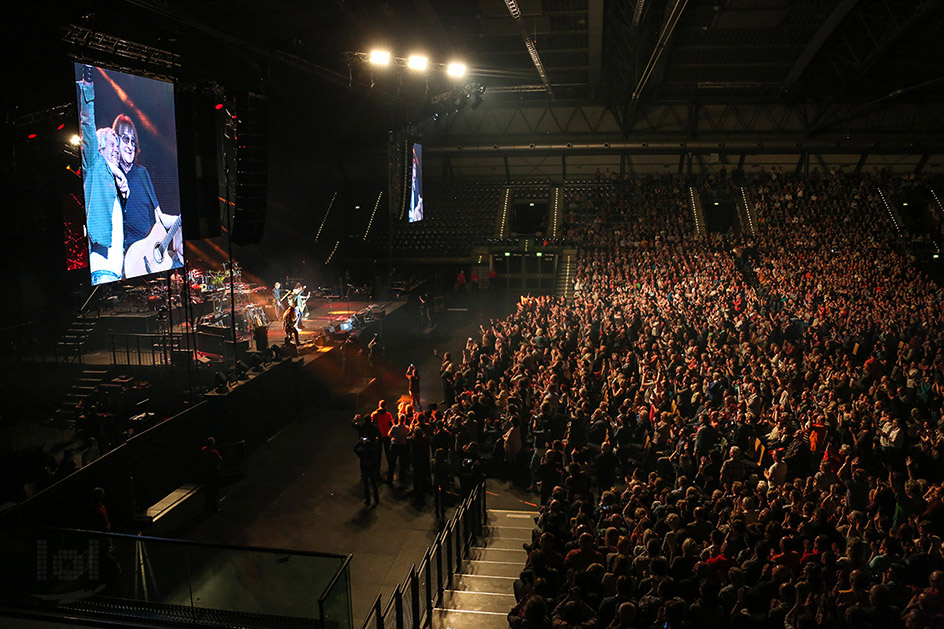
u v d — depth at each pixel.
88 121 15.72
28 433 17.36
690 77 43.88
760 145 47.31
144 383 20.28
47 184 21.38
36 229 21.91
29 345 22.05
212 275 30.31
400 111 39.91
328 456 19.05
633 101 44.28
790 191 47.22
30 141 20.17
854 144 46.41
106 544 9.23
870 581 7.99
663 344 22.12
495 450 17.98
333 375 24.64
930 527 9.49
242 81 31.92
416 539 14.35
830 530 9.77
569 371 20.33
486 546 13.70
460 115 49.53
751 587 7.88
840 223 44.19
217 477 15.48
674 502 11.27
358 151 49.44
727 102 46.81
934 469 13.29
